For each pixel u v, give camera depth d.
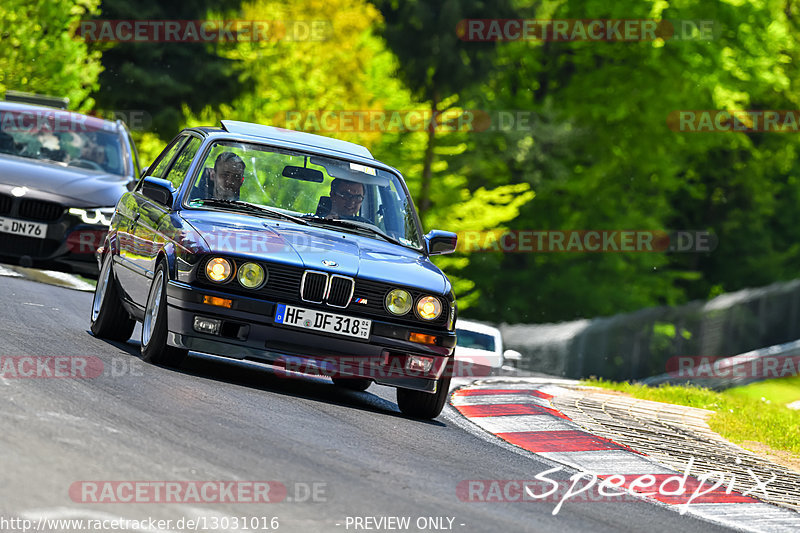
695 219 177.75
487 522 18.83
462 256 122.69
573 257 140.25
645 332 121.62
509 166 132.25
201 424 22.66
